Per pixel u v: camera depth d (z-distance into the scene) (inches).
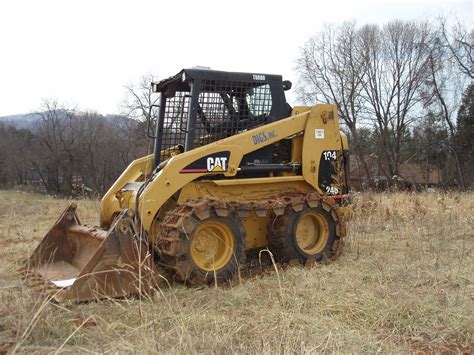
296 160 276.8
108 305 186.5
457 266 254.5
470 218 408.2
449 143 1658.5
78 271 230.5
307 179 275.0
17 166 2044.8
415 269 246.8
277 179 262.8
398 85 1695.4
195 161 235.8
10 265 263.3
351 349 151.4
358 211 406.0
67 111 1930.4
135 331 152.9
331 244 271.1
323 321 174.1
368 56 1699.1
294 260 256.1
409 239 332.5
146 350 135.7
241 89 261.7
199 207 220.4
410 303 189.9
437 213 412.5
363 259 272.1
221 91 255.8
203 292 209.2
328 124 284.0
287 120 267.9
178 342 144.6
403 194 571.2
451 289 217.0
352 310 185.8
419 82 1665.8
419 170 1785.2
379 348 152.9
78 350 145.7
